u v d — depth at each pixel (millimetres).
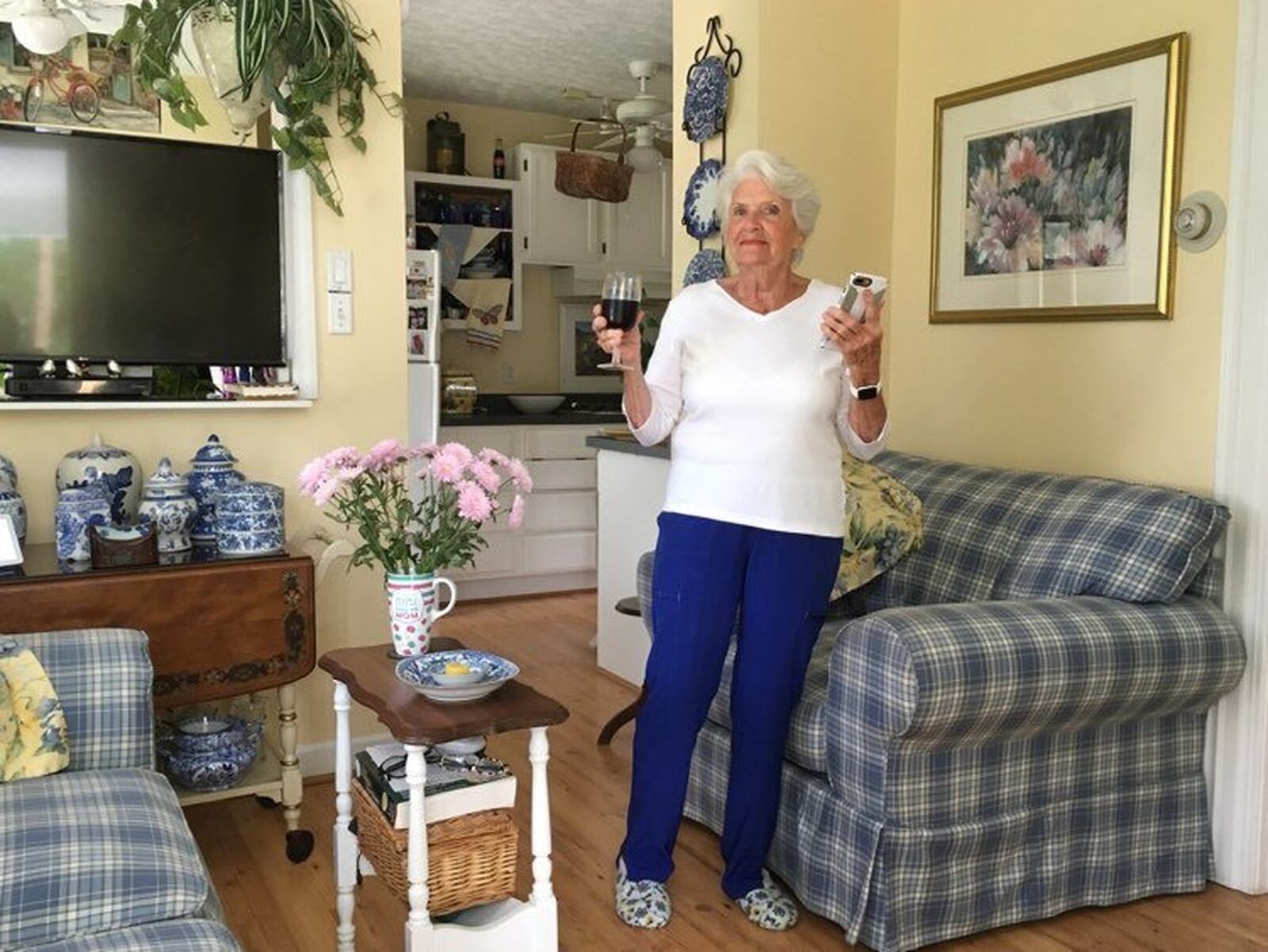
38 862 1382
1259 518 2348
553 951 1948
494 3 4199
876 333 2010
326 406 2975
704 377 2221
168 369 2838
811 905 2256
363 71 2854
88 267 2639
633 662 3941
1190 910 2334
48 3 2357
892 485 2781
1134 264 2646
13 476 2535
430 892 1871
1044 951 2152
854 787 2137
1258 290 2350
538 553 5477
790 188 2189
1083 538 2400
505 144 6023
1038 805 2219
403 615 2090
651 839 2291
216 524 2582
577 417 5512
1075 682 2090
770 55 3217
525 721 1809
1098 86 2719
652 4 4219
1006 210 3004
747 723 2252
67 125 2725
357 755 2053
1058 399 2889
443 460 2051
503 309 5777
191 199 2732
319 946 2154
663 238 6145
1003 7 3012
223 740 2512
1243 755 2375
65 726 1772
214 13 2477
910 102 3359
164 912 1389
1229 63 2438
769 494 2166
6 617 2238
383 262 3020
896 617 2088
